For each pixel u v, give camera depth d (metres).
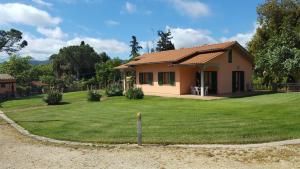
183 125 13.73
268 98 23.61
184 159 8.89
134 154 9.62
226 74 30.23
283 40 32.06
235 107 18.88
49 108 25.11
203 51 30.92
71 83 64.50
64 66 80.31
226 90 30.31
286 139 11.12
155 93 33.12
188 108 19.34
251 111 16.75
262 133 11.86
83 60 81.12
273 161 8.49
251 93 29.02
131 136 12.19
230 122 13.90
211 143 10.90
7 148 11.02
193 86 30.83
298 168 7.89
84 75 81.06
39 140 12.45
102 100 29.78
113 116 17.41
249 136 11.54
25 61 67.38
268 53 31.64
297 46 32.25
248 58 31.94
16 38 71.94
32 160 9.26
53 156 9.67
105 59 84.31
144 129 13.30
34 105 30.45
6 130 15.57
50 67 82.81
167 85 32.12
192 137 11.64
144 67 35.59
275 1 39.03
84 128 14.23
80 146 11.05
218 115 15.82
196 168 8.05
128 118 16.31
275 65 30.95
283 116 14.81
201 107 19.64
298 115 14.92
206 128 12.95
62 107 25.16
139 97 28.67
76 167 8.43
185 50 34.34
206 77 31.00
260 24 40.59
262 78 38.09
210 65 28.61
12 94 53.03
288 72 30.69
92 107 23.11
